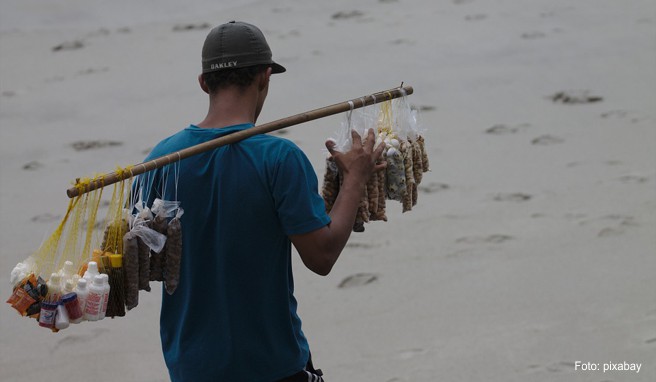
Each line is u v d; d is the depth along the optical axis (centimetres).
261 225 848
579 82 2983
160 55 3516
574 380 1405
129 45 3659
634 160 2348
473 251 1906
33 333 1672
